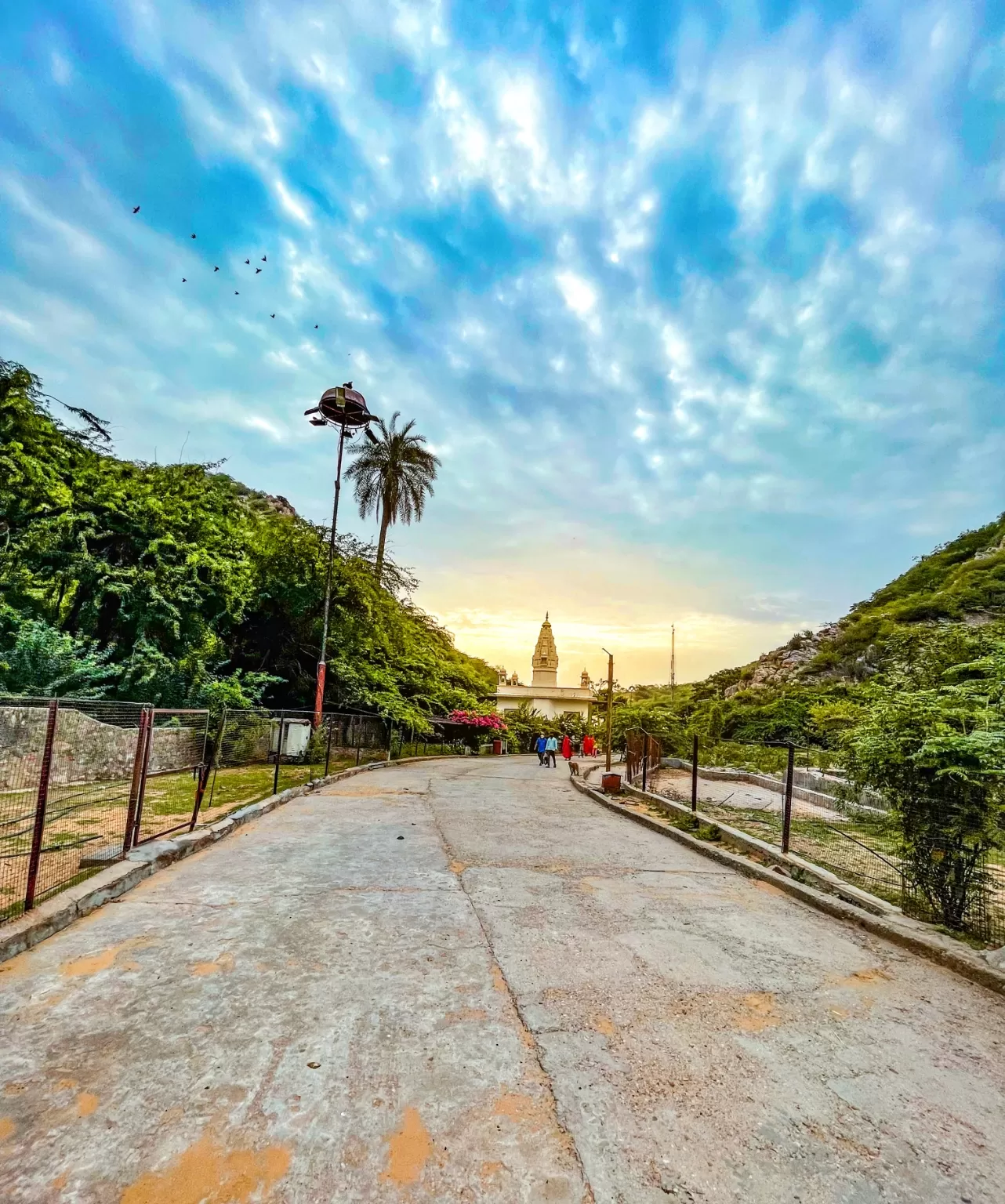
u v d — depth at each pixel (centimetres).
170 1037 286
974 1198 208
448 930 445
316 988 342
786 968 407
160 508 1628
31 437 1401
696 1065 283
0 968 354
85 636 1445
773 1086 269
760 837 838
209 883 542
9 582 1339
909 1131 243
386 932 436
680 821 988
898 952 449
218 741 962
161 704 1423
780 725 2978
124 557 1606
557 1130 232
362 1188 199
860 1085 274
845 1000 362
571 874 638
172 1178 200
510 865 663
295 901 498
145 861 561
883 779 552
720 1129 238
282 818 905
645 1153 222
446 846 750
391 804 1097
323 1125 229
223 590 1720
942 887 492
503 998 341
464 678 3591
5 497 1313
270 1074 259
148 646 1455
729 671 7056
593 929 465
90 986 335
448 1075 265
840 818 1055
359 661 2300
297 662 2258
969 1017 347
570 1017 323
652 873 661
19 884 470
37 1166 202
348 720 1981
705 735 3100
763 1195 204
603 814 1127
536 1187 203
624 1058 285
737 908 543
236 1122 228
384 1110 239
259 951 392
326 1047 282
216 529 1778
